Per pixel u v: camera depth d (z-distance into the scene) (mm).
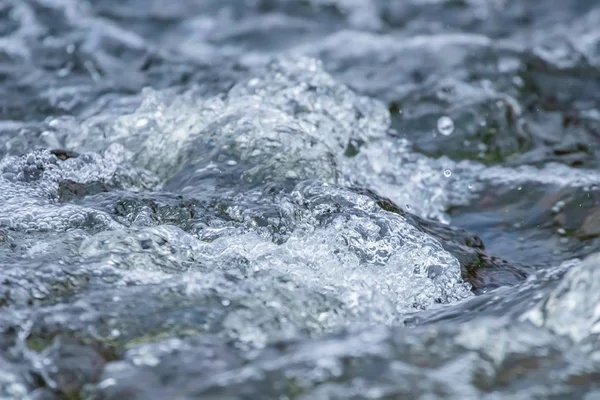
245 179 12445
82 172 12422
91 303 8164
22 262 9023
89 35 22812
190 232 10695
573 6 28828
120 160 12891
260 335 7664
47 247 9516
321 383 6320
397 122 17125
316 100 15664
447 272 10219
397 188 14578
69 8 24453
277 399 6188
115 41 22625
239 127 13578
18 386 6977
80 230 10344
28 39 22609
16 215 10633
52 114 17281
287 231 10867
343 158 15156
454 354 6684
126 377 6863
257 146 13125
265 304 8203
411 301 9688
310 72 16188
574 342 7098
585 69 21531
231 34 26203
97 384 6965
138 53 22125
